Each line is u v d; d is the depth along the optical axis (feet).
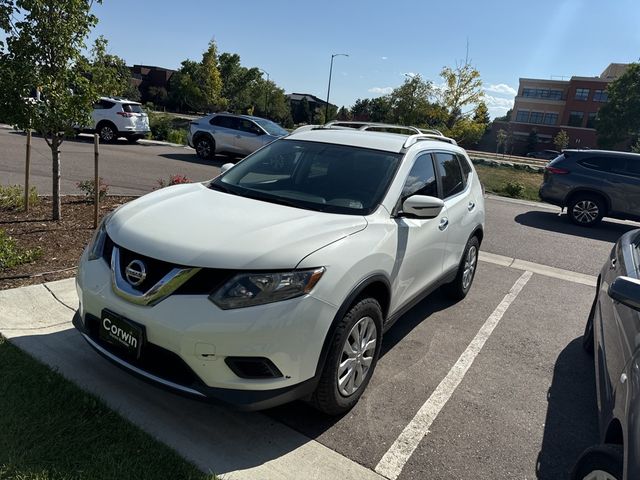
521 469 9.71
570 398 12.42
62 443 8.67
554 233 33.47
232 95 214.69
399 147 13.64
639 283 7.82
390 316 12.20
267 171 13.41
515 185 51.72
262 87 226.79
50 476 7.97
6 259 16.06
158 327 8.66
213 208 10.91
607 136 197.77
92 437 8.92
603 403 8.90
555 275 23.43
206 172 46.70
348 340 10.21
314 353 9.17
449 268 16.07
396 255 11.49
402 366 13.26
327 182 12.52
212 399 8.66
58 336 12.41
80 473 8.07
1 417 9.08
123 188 33.83
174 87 239.71
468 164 18.25
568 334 16.51
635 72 189.98
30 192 25.68
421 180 13.79
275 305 8.64
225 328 8.43
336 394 10.01
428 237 13.32
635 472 6.10
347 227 10.49
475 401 11.91
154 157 54.60
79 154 50.01
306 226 10.15
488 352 14.58
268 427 10.11
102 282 9.56
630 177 35.68
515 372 13.53
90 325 10.00
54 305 13.93
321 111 249.34
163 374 8.98
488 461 9.84
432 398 11.85
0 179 32.58
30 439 8.64
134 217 10.41
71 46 20.34
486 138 268.82
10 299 13.83
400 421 10.82
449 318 16.88
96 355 11.81
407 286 12.74
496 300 19.11
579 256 27.66
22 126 20.20
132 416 9.84
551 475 9.61
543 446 10.45
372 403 11.37
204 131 57.06
